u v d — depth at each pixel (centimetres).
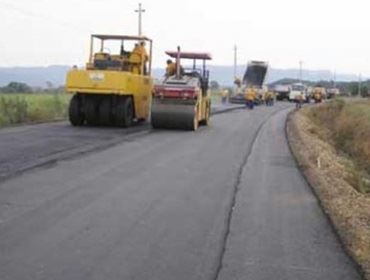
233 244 830
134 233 860
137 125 2605
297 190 1246
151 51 2694
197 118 2542
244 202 1101
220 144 2012
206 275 703
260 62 6662
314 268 747
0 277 666
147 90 2644
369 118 3606
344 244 853
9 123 2447
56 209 977
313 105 6312
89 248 782
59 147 1703
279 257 784
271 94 6519
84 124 2470
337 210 1071
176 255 770
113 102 2408
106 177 1282
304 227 941
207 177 1345
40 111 2838
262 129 2764
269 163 1620
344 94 10994
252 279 698
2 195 1064
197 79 2550
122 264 727
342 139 3375
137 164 1481
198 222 938
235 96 6022
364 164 2470
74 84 2366
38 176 1256
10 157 1475
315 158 1844
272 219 983
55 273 686
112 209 996
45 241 802
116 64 2539
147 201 1069
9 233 832
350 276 724
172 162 1543
